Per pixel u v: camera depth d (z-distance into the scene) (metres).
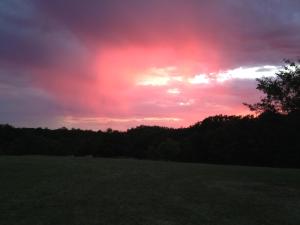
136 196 14.60
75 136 79.75
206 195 15.51
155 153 71.81
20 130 72.25
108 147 74.31
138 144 78.75
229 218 12.04
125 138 80.75
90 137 76.75
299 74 24.61
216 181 19.50
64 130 80.00
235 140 54.34
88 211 12.05
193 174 21.91
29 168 21.98
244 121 53.75
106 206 12.79
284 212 13.22
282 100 25.22
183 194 15.47
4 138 69.62
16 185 16.19
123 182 17.83
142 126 85.44
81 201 13.38
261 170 25.55
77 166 23.94
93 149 73.38
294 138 31.84
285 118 27.91
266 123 30.72
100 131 77.44
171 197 14.73
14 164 23.88
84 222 10.78
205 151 64.69
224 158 56.62
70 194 14.53
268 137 45.94
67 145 72.25
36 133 76.69
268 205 14.23
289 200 15.37
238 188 17.72
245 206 13.84
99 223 10.74
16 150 62.56
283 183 19.75
